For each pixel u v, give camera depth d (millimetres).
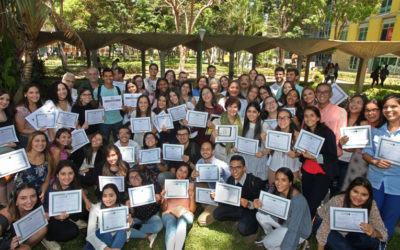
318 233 3477
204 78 7285
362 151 3850
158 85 6691
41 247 3961
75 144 4977
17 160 3861
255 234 4215
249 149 4711
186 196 4344
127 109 6262
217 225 4539
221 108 5938
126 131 5082
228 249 4008
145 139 5082
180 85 6984
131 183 4359
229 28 35438
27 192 3418
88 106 5691
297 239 3615
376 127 3723
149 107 5859
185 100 6605
